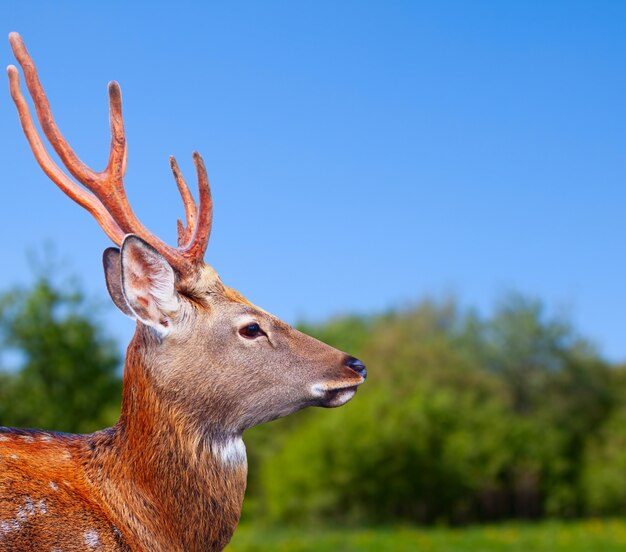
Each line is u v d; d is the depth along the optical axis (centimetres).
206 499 354
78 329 2005
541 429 3853
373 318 5503
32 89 381
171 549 346
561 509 3569
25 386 1967
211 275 374
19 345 1983
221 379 360
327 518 2934
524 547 1888
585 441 4019
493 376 4181
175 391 354
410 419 3108
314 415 3222
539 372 4222
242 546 1825
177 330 357
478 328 4378
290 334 377
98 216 382
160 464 349
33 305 1977
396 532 2466
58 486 331
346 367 376
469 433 3284
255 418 367
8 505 314
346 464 2953
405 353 4134
